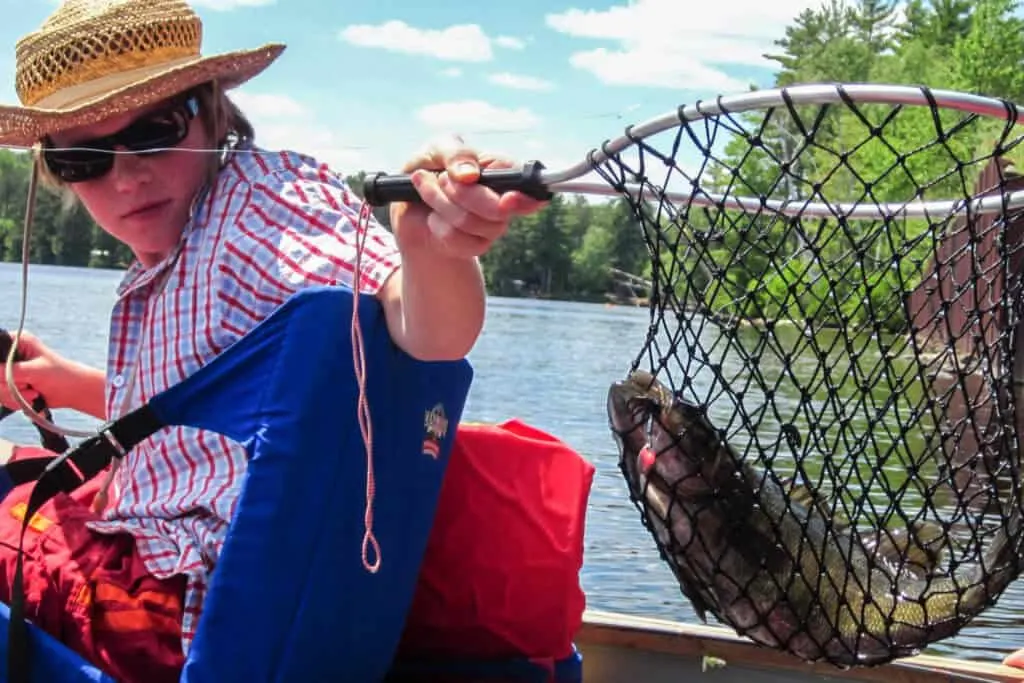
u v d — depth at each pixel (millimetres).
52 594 1945
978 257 1771
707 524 1840
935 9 52656
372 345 1777
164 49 2172
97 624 1925
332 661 1852
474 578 2244
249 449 1770
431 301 1708
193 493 1935
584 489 2287
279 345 1766
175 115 2104
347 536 1801
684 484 1817
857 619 1874
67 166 2109
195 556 1890
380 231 1947
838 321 1701
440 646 2283
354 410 1763
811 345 1663
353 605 1857
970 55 38094
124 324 2201
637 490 1894
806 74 54156
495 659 2279
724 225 1562
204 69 2074
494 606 2244
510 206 1526
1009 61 37688
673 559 1897
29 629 1905
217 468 1947
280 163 2039
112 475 2217
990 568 1835
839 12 58812
